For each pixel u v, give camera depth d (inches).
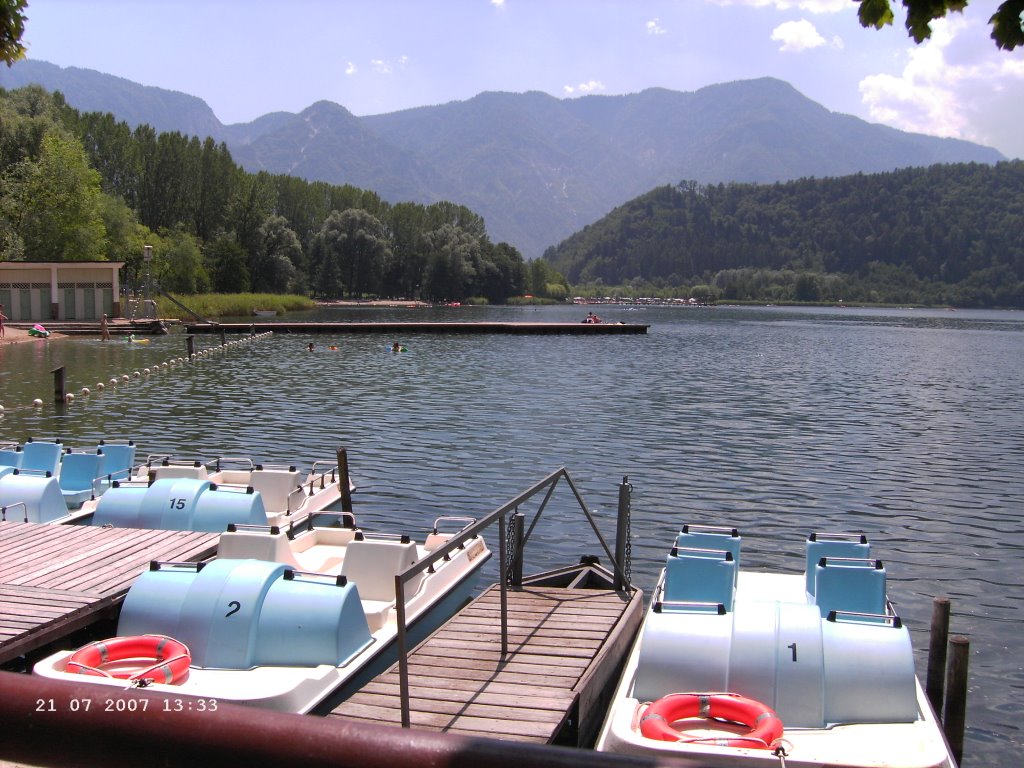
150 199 4138.8
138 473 626.5
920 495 775.7
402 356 2026.3
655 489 775.1
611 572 510.3
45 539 480.4
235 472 628.7
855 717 305.4
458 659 367.9
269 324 2652.6
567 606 435.5
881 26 144.9
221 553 431.8
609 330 3016.7
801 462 906.7
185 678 322.0
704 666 314.8
